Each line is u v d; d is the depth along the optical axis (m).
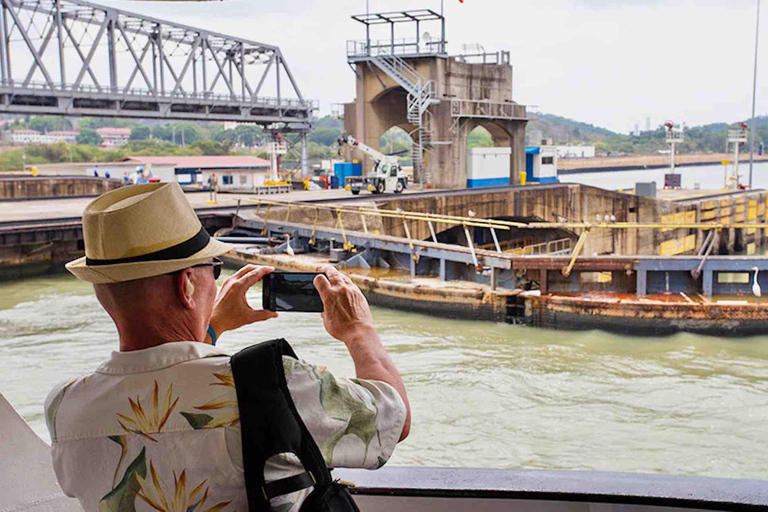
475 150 48.56
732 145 56.50
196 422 1.47
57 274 22.84
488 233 43.62
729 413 10.18
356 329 1.74
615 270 16.34
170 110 51.72
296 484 1.47
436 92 48.00
